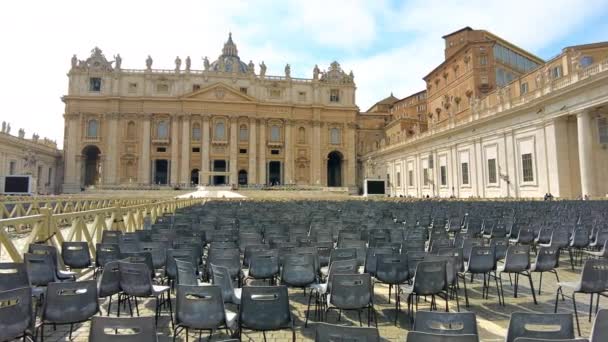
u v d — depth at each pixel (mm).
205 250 10719
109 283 6227
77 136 68938
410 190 58688
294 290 8445
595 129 30531
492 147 39438
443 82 62438
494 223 13727
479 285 8773
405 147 60062
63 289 5043
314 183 75938
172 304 7352
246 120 74312
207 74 73500
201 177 60812
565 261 11477
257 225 12688
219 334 5906
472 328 3676
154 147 71250
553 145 31281
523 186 34969
